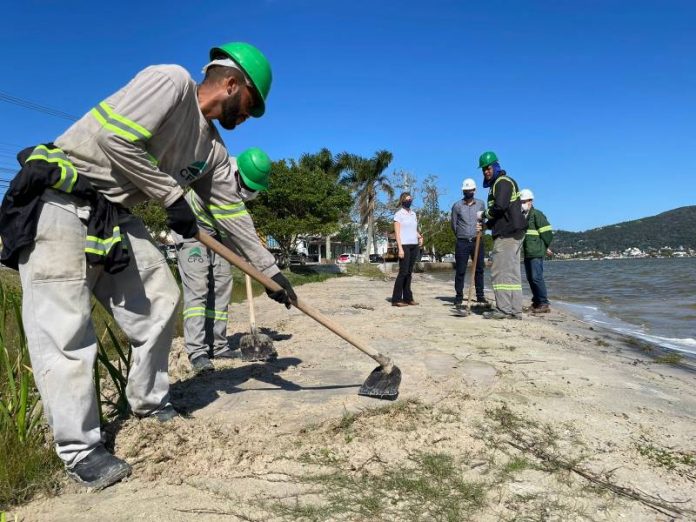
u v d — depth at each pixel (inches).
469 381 153.2
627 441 111.9
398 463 99.4
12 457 88.5
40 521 78.7
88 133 91.6
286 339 220.2
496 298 285.1
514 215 273.4
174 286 111.0
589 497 88.7
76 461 89.5
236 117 109.5
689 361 202.8
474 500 86.7
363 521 80.4
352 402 131.2
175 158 103.3
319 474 94.8
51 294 89.6
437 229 1770.4
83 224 93.5
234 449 102.2
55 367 88.7
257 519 80.5
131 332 107.1
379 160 1594.5
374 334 233.0
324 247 2792.8
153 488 89.0
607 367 178.7
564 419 123.9
